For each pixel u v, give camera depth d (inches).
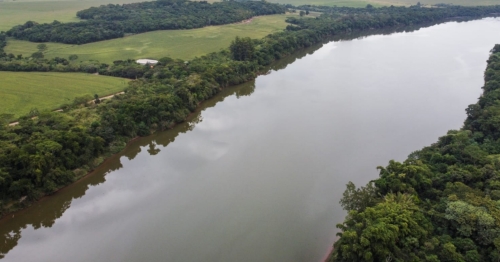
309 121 4638.3
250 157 3826.3
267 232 2760.8
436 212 2407.7
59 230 2881.4
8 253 2694.4
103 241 2748.5
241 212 2987.2
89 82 5319.9
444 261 2063.2
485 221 2196.1
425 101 5226.4
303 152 3900.1
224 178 3469.5
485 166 2844.5
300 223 2842.0
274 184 3356.3
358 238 2128.4
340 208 3014.3
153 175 3582.7
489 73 5605.3
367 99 5310.0
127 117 4141.2
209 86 5403.5
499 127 3553.2
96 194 3307.1
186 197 3206.2
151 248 2655.0
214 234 2758.4
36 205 3115.2
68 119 3912.4
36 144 3280.0
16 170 3061.0
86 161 3567.9
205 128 4537.4
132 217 2987.2
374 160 3754.9
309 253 2541.8
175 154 3951.8
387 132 4347.9
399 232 2170.3
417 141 4151.1
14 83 5083.7
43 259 2615.7
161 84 5152.6
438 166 3011.8
